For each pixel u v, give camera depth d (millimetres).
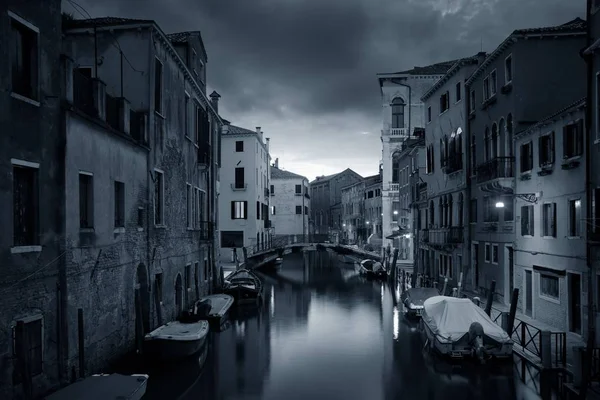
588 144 13383
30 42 9531
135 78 15258
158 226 15883
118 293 12914
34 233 9508
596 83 13023
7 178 8672
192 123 20359
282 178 67688
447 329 14391
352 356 15664
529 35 17875
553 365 11812
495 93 20188
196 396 12117
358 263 47469
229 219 42719
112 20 16219
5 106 8633
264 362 15047
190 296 20125
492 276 20781
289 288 32375
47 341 9734
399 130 41844
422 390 12391
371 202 58688
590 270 13312
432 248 28391
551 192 15828
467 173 23141
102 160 11992
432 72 41156
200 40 21609
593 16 13297
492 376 12930
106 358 12180
